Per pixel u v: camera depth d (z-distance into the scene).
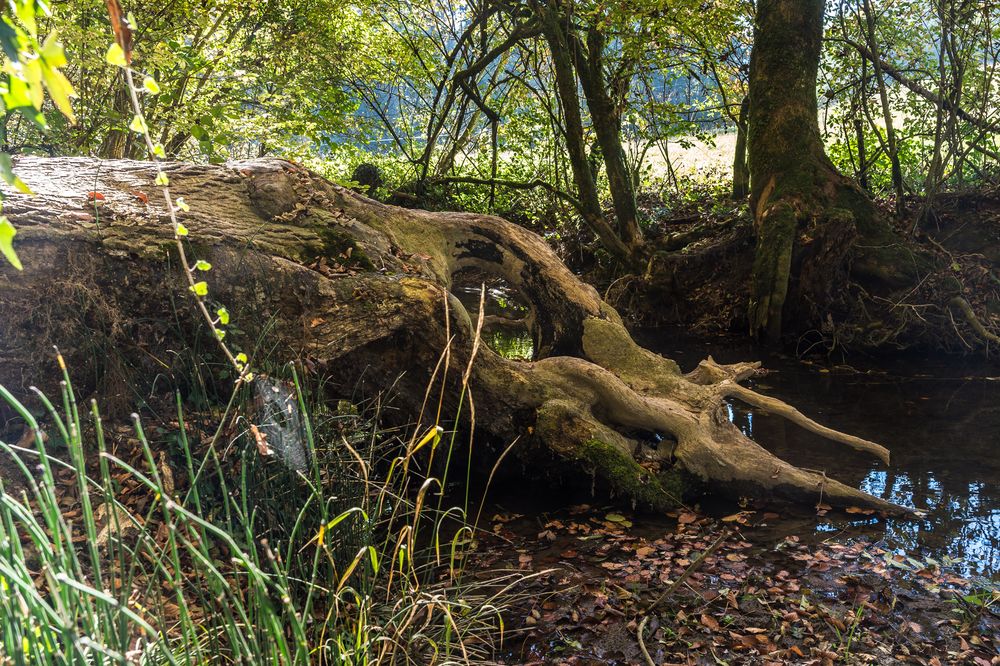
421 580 4.30
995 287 10.29
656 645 3.80
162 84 9.79
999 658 3.67
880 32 13.61
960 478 5.89
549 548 4.88
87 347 4.61
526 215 15.45
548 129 15.91
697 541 4.98
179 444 4.59
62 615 1.92
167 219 4.99
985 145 12.71
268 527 3.99
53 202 4.68
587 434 5.73
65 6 9.27
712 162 20.33
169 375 4.92
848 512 5.39
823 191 10.77
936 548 4.81
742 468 5.66
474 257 6.80
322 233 5.61
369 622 3.38
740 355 10.07
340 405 5.63
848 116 14.22
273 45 13.03
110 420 4.71
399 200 14.36
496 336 10.38
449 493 5.73
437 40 17.66
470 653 3.63
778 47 10.96
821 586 4.35
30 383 4.54
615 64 14.62
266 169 5.69
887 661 3.66
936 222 11.42
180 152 12.29
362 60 16.12
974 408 7.66
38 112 1.47
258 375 4.60
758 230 10.95
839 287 10.70
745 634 3.90
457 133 16.17
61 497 4.25
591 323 6.67
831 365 9.55
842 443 6.36
